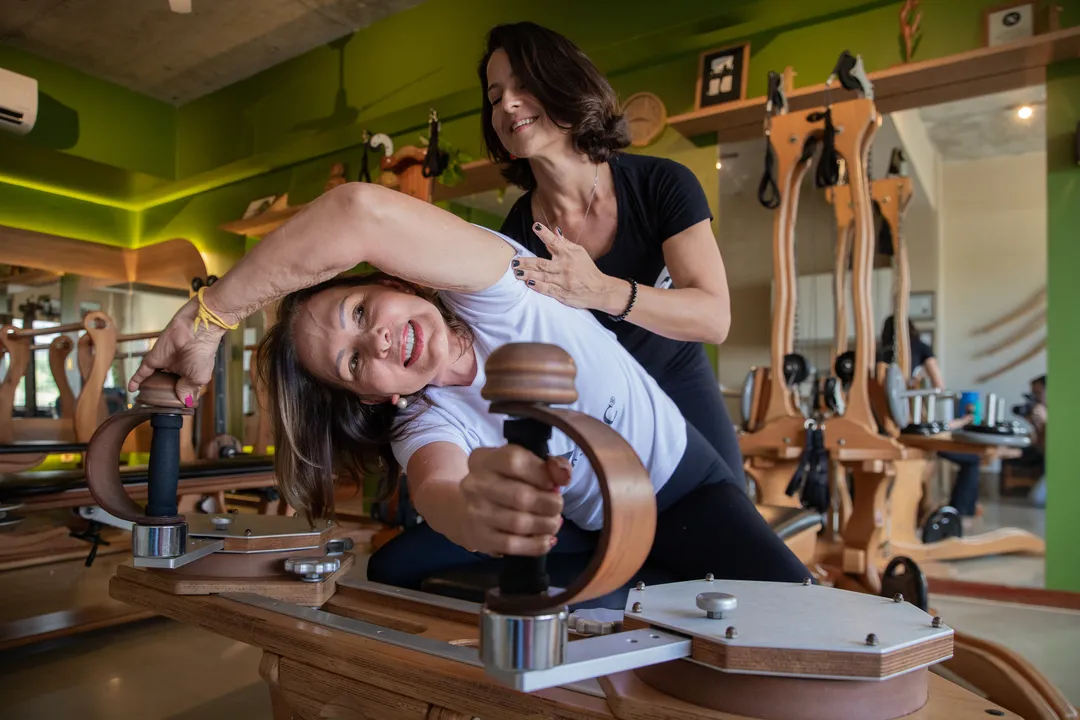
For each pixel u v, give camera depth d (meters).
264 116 6.18
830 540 3.89
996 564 4.02
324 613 0.90
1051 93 3.67
